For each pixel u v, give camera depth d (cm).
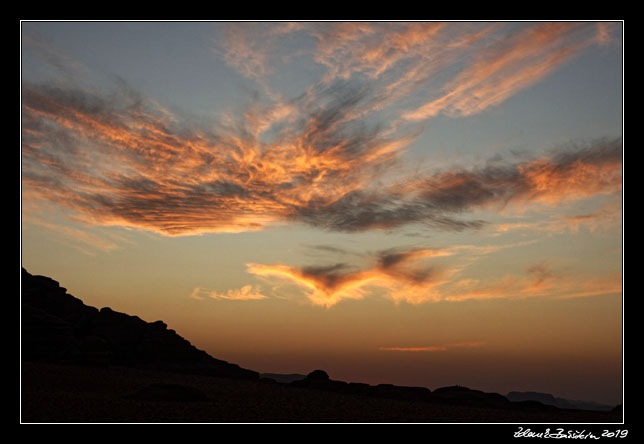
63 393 3700
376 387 5322
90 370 4928
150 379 4900
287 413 3572
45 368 4600
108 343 6000
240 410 3556
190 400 3844
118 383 4438
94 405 3338
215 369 6131
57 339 5466
